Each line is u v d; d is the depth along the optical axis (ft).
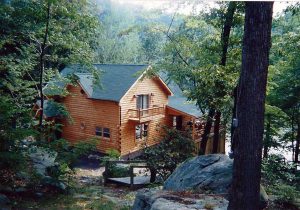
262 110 17.99
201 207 20.25
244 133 18.16
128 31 49.52
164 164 46.42
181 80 46.55
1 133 29.04
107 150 75.97
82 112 85.46
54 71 51.88
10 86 46.44
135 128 84.53
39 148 35.47
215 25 44.09
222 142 87.40
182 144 47.19
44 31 44.50
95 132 84.28
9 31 43.14
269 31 17.42
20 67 48.67
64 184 37.04
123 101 79.77
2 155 27.68
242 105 18.17
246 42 17.70
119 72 86.48
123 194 42.60
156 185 43.83
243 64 17.97
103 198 35.40
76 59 47.26
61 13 42.98
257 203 18.58
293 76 54.70
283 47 41.65
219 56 44.21
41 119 44.68
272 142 61.00
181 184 27.68
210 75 41.29
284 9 35.96
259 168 18.42
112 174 55.11
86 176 59.26
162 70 48.65
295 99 57.21
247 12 17.53
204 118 47.85
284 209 22.97
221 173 26.45
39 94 50.24
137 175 57.67
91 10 70.64
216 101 42.93
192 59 48.34
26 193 31.55
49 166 37.52
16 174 32.99
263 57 17.51
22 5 41.57
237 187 18.65
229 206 19.16
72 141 88.17
